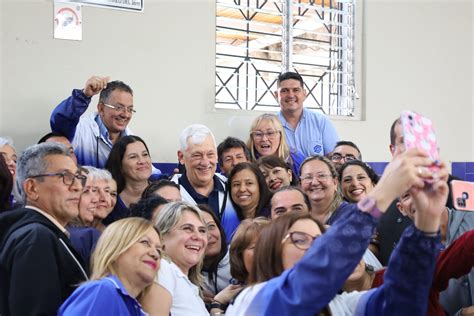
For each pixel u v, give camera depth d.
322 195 3.08
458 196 1.39
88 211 2.84
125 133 3.87
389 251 2.76
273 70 5.04
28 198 2.18
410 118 1.23
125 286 1.84
